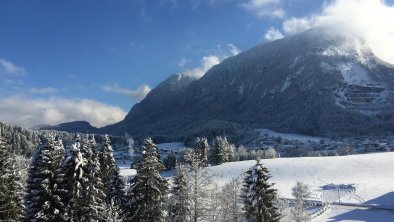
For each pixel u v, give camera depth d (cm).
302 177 13950
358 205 10081
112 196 5544
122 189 5684
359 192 11381
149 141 5472
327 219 8962
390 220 8669
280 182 13575
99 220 4625
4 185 4612
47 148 4366
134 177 5394
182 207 5072
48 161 4300
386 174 13262
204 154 17475
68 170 4312
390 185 11850
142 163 5362
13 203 4672
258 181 5228
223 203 5344
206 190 5100
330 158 15850
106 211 4525
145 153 5406
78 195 4225
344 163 14812
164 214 5553
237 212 5628
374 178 13000
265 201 5206
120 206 5403
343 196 11125
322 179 13450
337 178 13388
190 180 5062
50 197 4256
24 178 6688
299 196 9000
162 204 5316
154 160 5409
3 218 4584
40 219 4209
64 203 4291
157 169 5441
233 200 5650
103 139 6050
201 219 5141
